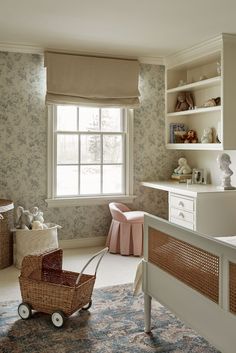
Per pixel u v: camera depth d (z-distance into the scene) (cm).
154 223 271
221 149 429
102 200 511
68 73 473
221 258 200
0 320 297
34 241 419
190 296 230
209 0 322
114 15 358
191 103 517
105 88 490
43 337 272
